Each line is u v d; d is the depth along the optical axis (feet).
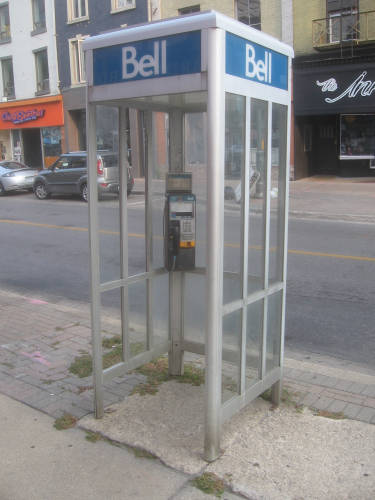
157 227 13.28
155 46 9.87
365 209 45.55
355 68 61.82
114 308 21.39
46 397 13.12
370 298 22.20
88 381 14.06
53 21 88.38
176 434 11.28
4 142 102.68
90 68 10.96
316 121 73.36
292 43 64.80
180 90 9.65
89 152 11.35
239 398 11.02
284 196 11.87
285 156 11.75
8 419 12.05
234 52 9.48
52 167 62.49
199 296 13.46
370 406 12.55
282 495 9.25
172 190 13.11
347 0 60.85
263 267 11.41
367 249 31.53
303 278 25.48
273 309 12.19
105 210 13.19
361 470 9.96
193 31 9.30
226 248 10.50
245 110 10.10
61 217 48.08
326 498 9.18
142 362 13.24
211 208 9.43
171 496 9.34
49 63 90.63
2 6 95.55
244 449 10.66
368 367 15.71
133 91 10.37
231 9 68.44
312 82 64.85
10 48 96.12
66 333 17.85
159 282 13.57
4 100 99.04
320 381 14.05
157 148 13.12
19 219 47.39
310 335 18.37
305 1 63.00
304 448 10.71
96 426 11.65
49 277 27.40
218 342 9.96
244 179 10.34
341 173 70.44
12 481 9.82
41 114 92.84
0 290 24.93
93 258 11.58
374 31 60.03
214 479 9.73
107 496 9.37
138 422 11.81
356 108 63.05
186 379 14.06
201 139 12.75
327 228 39.47
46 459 10.50
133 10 78.33
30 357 15.72
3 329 18.25
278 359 12.44
